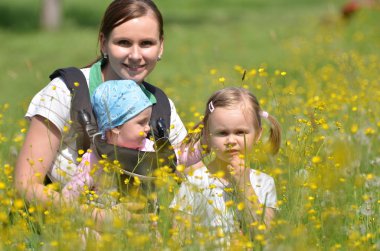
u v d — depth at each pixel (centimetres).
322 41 2434
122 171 677
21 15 4575
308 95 1288
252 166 828
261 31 3641
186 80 1933
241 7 5731
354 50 2155
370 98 1130
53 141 714
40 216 623
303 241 577
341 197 707
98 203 682
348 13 3164
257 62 2306
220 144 702
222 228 620
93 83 734
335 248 605
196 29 4059
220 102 705
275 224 607
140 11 731
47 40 3681
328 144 877
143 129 697
